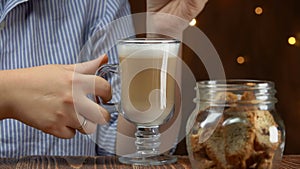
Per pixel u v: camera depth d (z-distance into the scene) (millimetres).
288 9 2303
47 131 1089
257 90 848
